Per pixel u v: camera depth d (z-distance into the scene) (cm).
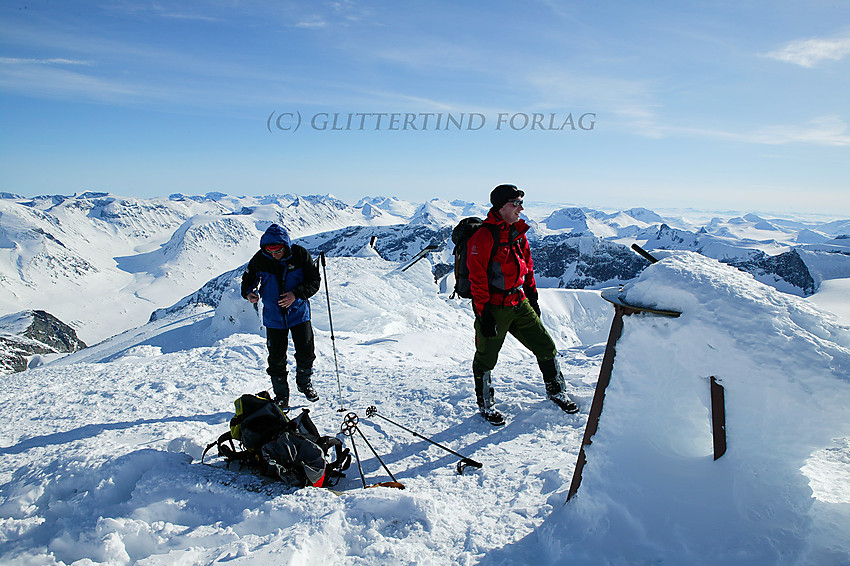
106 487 310
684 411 208
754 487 181
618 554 195
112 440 408
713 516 185
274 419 334
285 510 275
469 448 394
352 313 1858
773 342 175
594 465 222
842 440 202
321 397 567
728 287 196
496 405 480
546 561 217
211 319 2406
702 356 191
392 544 244
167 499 297
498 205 416
